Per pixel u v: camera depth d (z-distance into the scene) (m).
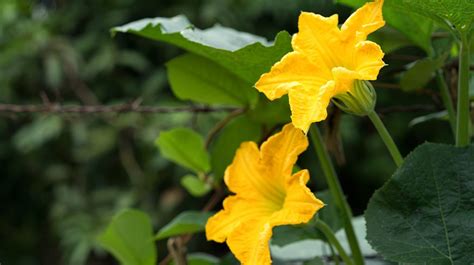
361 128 3.63
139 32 1.20
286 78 0.99
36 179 4.07
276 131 1.33
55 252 4.16
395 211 1.05
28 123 3.98
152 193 3.74
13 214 4.22
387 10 1.22
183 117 3.20
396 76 1.40
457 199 1.04
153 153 3.67
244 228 1.05
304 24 1.00
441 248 1.03
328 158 1.21
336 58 1.00
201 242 3.74
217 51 1.13
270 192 1.09
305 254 1.33
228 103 1.33
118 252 1.37
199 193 1.45
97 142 3.63
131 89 3.79
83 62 3.77
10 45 3.76
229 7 3.57
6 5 3.59
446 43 1.26
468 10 1.03
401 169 1.05
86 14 3.88
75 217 3.69
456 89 1.28
